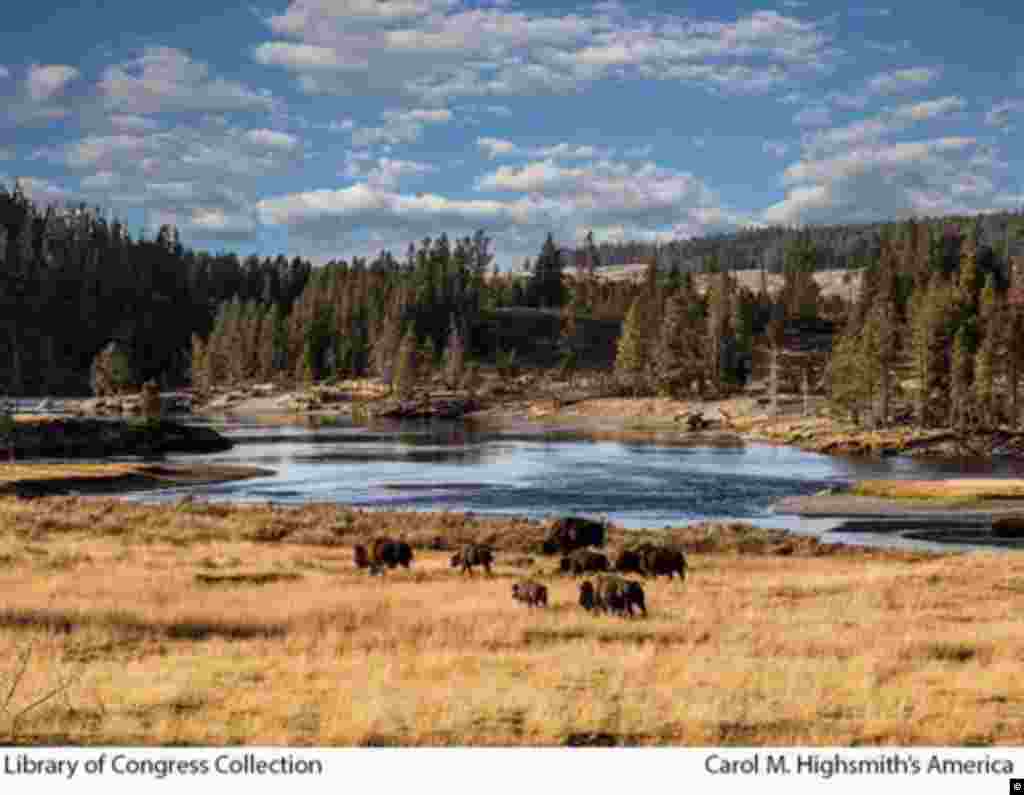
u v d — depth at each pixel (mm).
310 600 24875
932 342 128500
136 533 41594
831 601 27844
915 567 36844
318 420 169875
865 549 44594
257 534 43562
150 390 115438
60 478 72812
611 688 16156
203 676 16719
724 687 16375
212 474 83125
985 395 124375
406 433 138500
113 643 20000
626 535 46750
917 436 116812
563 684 16656
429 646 19859
